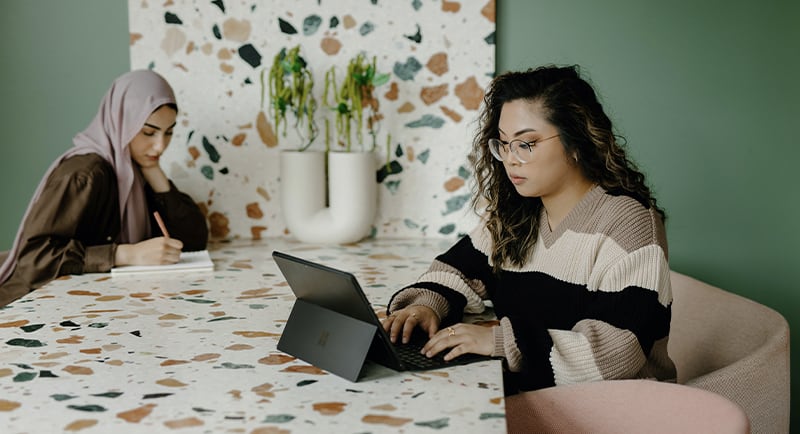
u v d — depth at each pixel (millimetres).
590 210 1638
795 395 2652
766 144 2576
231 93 2701
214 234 2766
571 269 1638
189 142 2725
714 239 2637
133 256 2215
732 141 2586
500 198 1761
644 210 1597
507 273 1766
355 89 2572
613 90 2596
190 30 2674
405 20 2627
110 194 2402
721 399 1270
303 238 2637
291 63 2590
